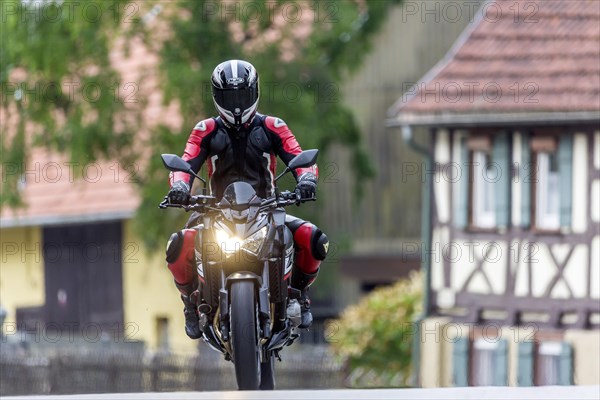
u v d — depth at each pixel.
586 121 80.69
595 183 81.25
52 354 98.06
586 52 83.75
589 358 80.56
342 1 98.25
